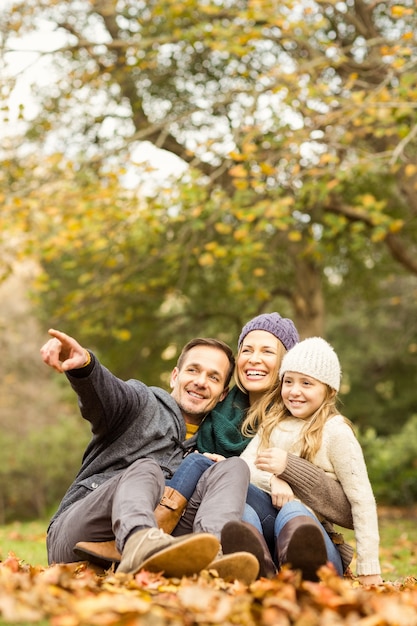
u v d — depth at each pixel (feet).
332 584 9.41
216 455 12.61
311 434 12.57
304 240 46.73
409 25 38.01
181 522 11.93
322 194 31.73
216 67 43.78
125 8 43.80
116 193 34.99
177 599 8.68
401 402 79.87
